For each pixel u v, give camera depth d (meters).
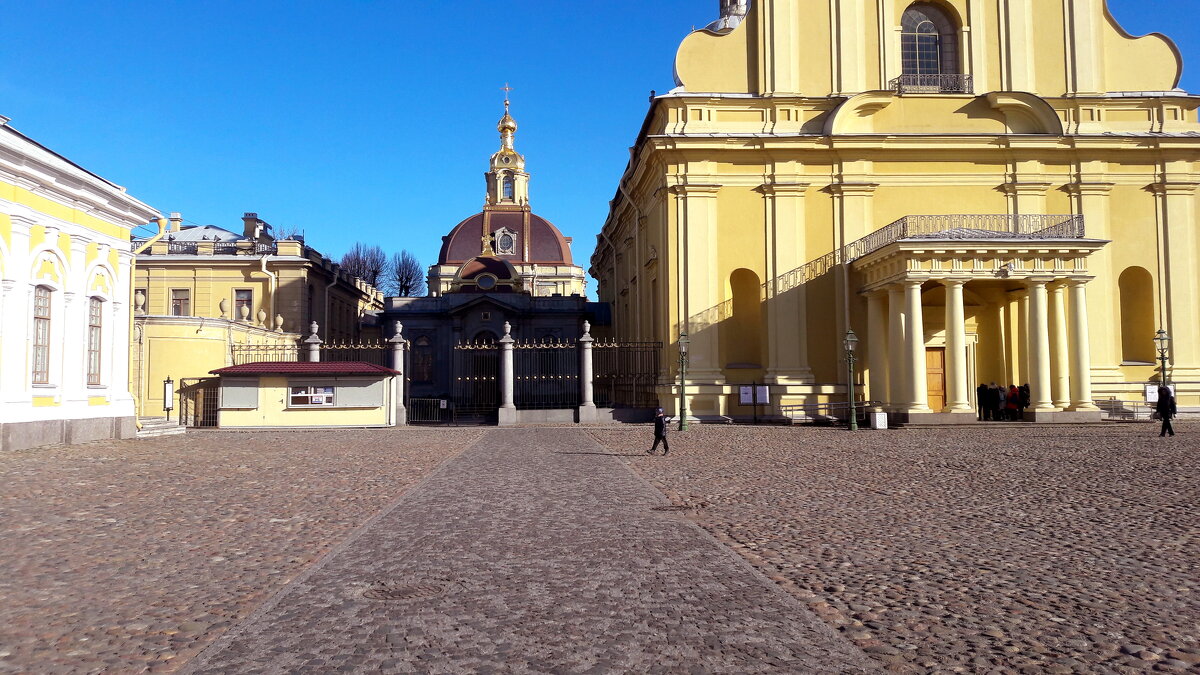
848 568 8.28
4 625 6.53
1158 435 24.97
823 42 37.28
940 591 7.40
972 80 37.56
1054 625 6.42
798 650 5.91
